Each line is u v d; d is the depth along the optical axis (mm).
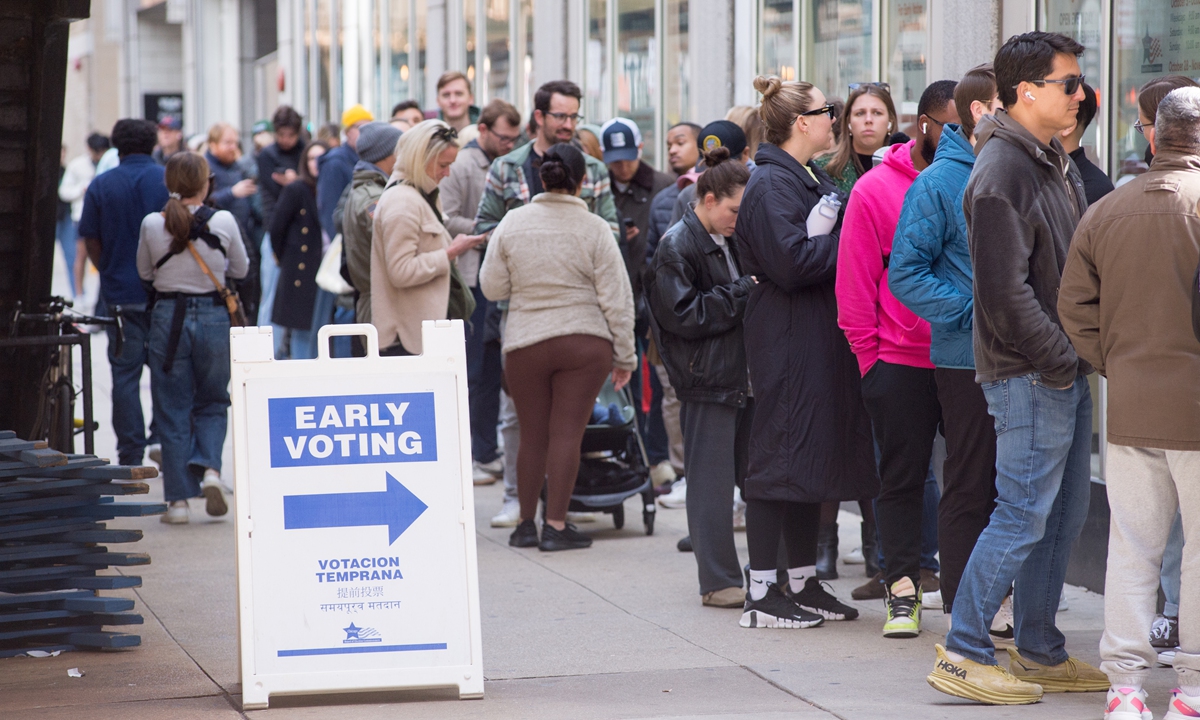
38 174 10086
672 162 13094
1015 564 7148
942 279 7930
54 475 8328
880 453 8703
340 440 7203
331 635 7113
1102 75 10180
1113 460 6719
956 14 11656
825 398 8719
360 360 7273
